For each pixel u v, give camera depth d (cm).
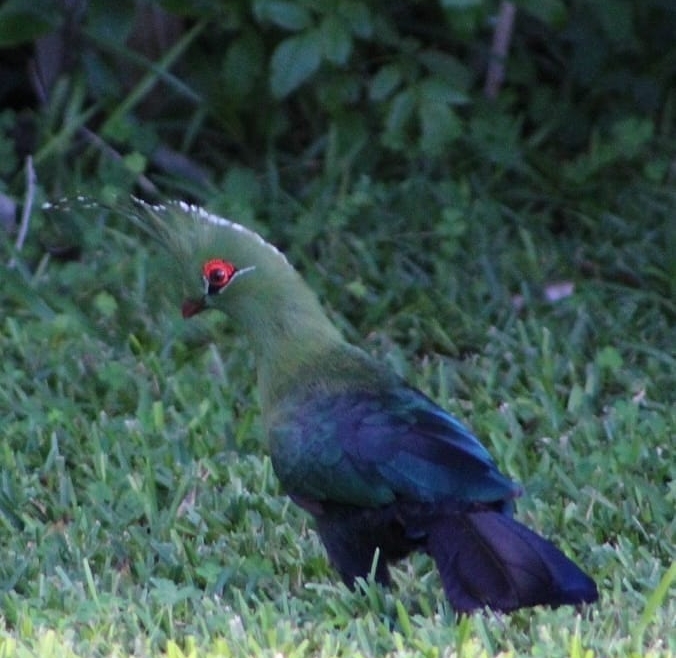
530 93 1491
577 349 1152
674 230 1284
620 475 969
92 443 1012
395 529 779
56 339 1152
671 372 1127
